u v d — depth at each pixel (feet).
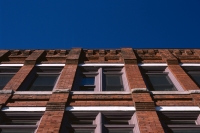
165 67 43.06
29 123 28.07
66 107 29.12
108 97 31.14
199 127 26.27
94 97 31.14
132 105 29.43
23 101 30.89
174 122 28.07
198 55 46.78
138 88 32.09
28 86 37.29
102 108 29.07
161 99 30.99
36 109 29.01
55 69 43.19
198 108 28.96
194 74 42.32
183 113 28.43
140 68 43.04
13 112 28.73
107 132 25.75
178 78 37.11
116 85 37.47
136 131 25.03
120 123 27.78
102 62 44.32
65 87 33.50
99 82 38.11
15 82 35.78
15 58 46.80
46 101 30.76
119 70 42.73
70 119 28.22
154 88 36.91
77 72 40.83
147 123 25.18
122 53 46.60
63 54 47.98
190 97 31.14
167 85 37.58
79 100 30.91
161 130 24.04
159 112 28.48
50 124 25.03
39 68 43.14
